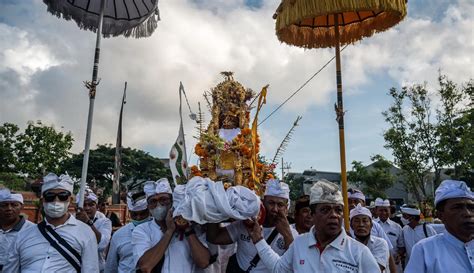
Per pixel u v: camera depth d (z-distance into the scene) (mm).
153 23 9805
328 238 3807
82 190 6625
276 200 5039
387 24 7926
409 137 26359
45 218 5082
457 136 25000
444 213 3576
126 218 20062
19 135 34438
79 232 5062
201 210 4523
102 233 7402
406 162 26203
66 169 38594
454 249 3496
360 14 8273
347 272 3641
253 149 8867
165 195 5070
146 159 43938
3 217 5961
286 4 7004
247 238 4961
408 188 30141
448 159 24766
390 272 6211
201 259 4629
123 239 5988
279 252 5109
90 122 6805
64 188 5027
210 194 4641
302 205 5555
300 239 3992
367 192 36031
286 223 5039
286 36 8305
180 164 8742
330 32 8547
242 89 9742
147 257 4535
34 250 4879
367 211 5816
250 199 4582
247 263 4918
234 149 8781
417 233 9359
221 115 9727
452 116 25297
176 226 4684
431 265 3514
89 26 9258
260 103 9156
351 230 6414
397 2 6777
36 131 34688
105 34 9438
